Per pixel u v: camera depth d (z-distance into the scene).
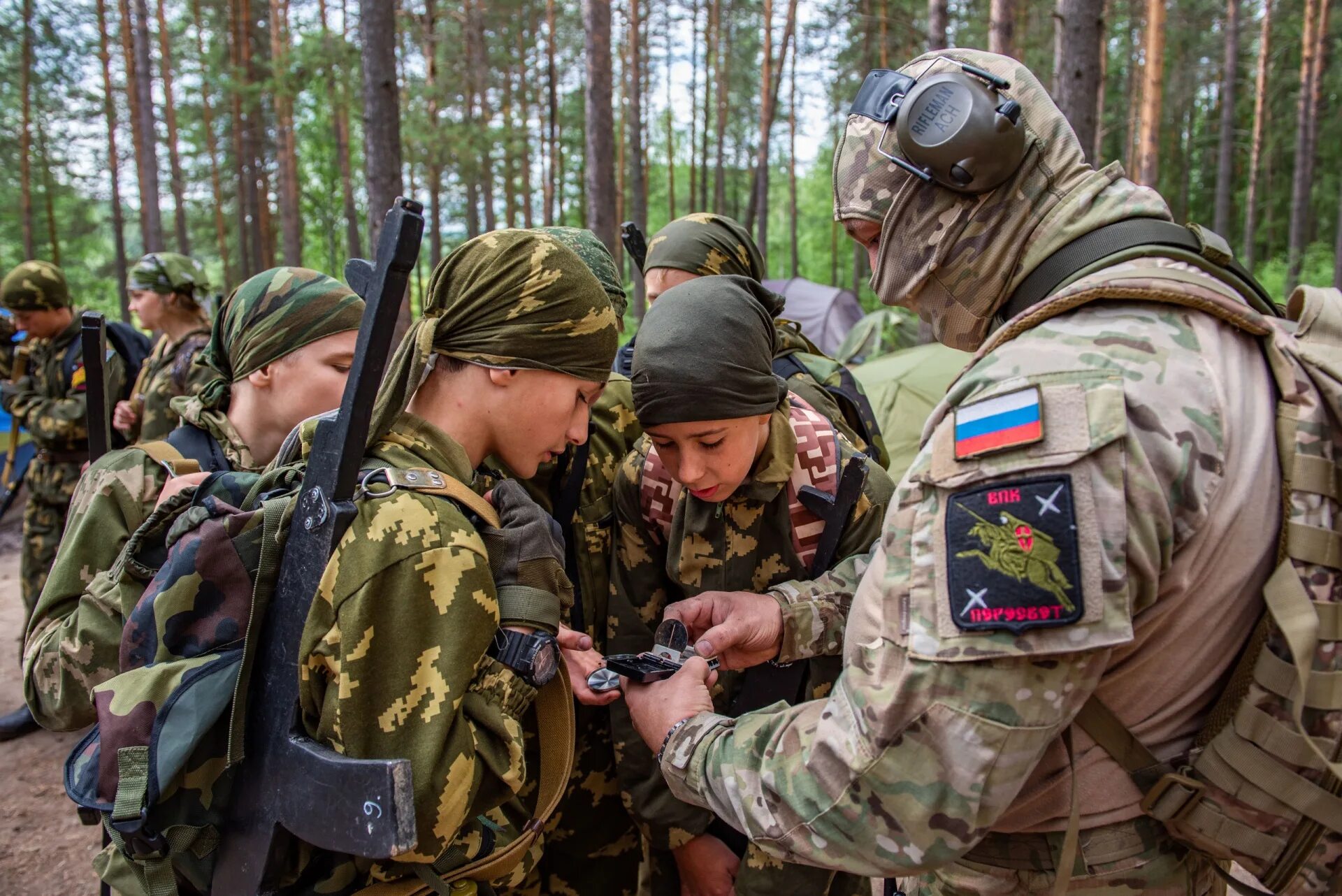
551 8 19.34
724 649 1.47
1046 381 0.94
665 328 1.46
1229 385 0.99
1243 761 1.00
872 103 1.23
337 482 1.06
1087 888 1.07
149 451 1.66
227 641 1.16
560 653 1.30
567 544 1.81
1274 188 30.38
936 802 0.96
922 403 6.45
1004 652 0.91
